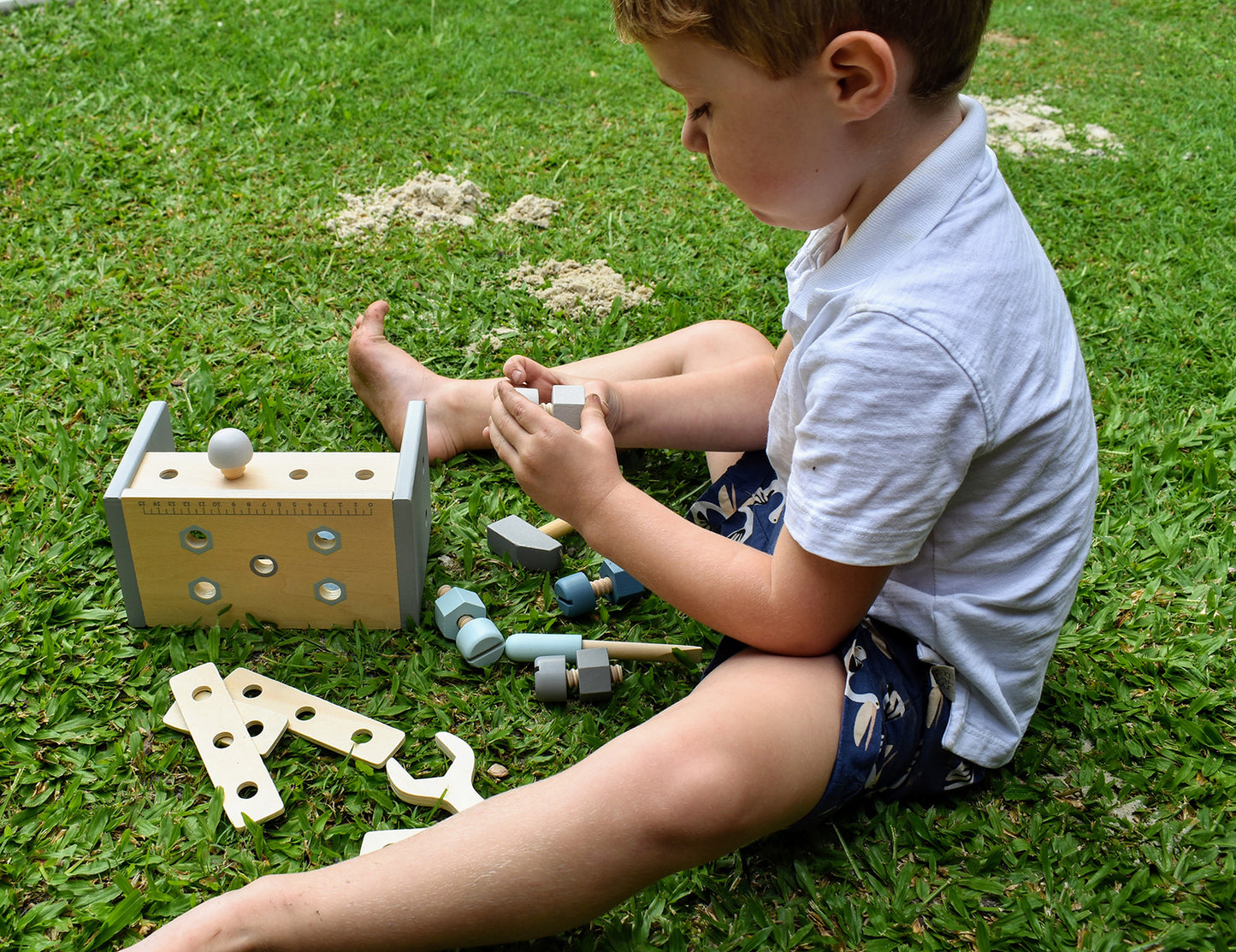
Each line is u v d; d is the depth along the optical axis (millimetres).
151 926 1327
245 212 2971
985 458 1308
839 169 1295
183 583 1706
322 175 3180
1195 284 2934
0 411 2215
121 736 1563
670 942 1331
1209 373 2520
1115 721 1647
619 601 1867
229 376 2346
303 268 2742
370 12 4379
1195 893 1418
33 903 1349
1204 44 4867
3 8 3986
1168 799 1552
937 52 1228
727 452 2064
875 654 1414
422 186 3076
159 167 3160
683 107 3910
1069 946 1348
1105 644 1802
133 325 2504
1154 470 2205
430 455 2141
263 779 1486
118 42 3844
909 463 1228
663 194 3283
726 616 1398
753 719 1274
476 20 4480
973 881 1423
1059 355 1358
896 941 1359
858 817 1509
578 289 2721
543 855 1186
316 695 1648
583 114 3789
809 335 1389
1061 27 5027
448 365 2443
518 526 1933
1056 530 1385
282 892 1172
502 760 1575
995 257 1277
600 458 1504
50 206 2924
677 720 1267
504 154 3441
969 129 1312
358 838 1448
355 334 2188
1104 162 3625
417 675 1681
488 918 1191
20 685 1616
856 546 1256
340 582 1713
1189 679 1741
